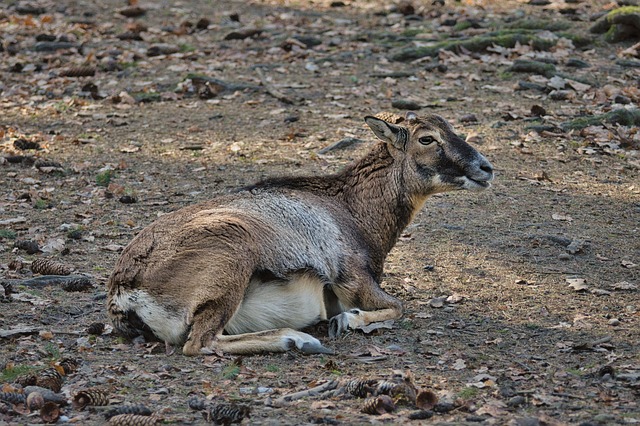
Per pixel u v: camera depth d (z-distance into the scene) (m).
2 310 11.17
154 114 20.39
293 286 10.69
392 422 8.08
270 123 19.52
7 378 9.09
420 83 21.56
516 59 22.52
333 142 18.36
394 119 12.46
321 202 11.50
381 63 23.00
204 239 10.26
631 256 13.38
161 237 10.45
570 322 11.09
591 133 18.41
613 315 11.29
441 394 8.73
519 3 27.64
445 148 11.77
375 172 11.93
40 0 30.42
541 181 16.53
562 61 22.48
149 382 9.15
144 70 23.31
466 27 25.25
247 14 28.44
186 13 28.61
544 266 13.02
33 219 14.86
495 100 20.41
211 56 24.27
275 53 24.17
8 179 16.80
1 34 26.59
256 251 10.41
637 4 26.27
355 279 11.20
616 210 15.27
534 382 9.18
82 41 25.95
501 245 13.76
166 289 10.15
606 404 8.57
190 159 17.75
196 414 8.35
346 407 8.49
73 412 8.42
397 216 11.91
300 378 9.30
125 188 16.28
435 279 12.59
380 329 10.79
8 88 22.45
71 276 12.35
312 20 27.34
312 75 22.41
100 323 10.68
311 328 10.99
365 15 27.78
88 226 14.58
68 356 9.79
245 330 10.59
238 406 8.19
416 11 27.52
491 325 11.02
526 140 18.27
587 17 25.59
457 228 14.41
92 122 20.02
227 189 16.20
